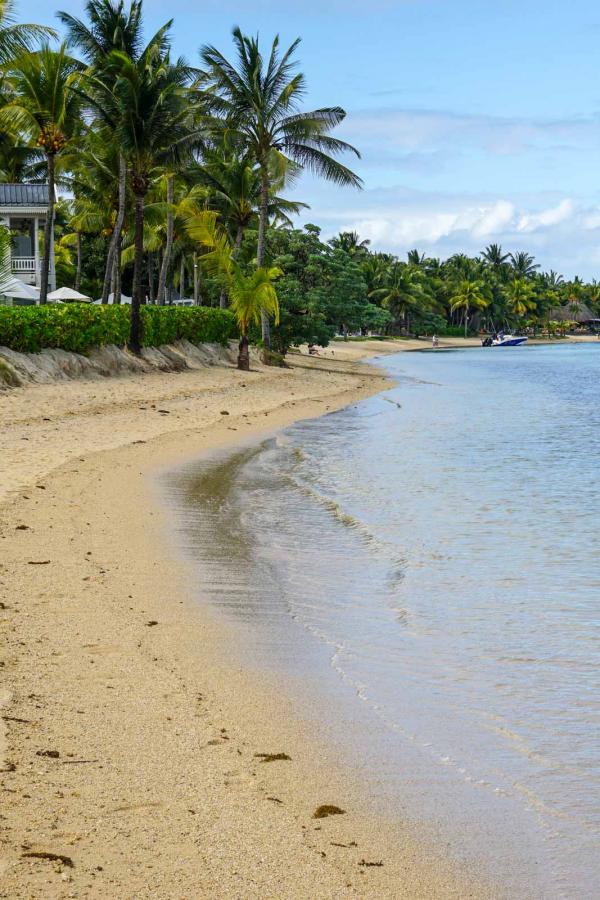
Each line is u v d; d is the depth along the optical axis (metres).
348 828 4.67
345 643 8.02
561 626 8.62
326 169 45.75
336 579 10.29
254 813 4.71
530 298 187.12
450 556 11.56
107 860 4.11
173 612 8.63
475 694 6.84
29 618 7.94
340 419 30.30
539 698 6.78
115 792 4.81
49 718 5.76
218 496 15.30
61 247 80.12
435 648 7.93
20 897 3.75
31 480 14.95
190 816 4.62
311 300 57.09
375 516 14.18
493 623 8.70
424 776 5.39
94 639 7.55
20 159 60.47
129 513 13.22
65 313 31.38
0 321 28.28
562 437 26.06
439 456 21.67
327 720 6.22
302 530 12.92
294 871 4.17
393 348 117.94
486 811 4.97
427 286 158.88
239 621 8.51
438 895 4.09
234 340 53.66
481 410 35.28
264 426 26.86
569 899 4.12
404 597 9.60
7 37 35.66
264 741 5.77
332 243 148.62
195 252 65.94
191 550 11.30
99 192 48.47
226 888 3.97
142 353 37.78
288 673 7.16
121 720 5.85
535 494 16.47
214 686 6.75
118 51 35.25
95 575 9.62
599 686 7.04
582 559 11.47
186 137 36.38
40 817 4.45
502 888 4.19
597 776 5.46
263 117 45.03
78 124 41.16
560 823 4.86
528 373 66.44
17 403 24.72
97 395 28.50
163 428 24.03
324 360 69.44
